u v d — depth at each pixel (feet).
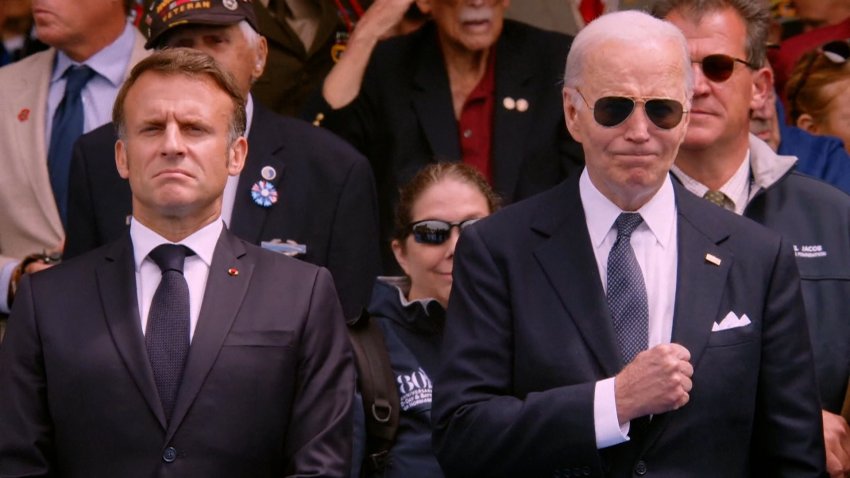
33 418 45.60
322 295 47.73
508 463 44.16
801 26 75.92
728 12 57.26
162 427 44.91
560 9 71.26
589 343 44.60
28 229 67.36
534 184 66.64
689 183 58.39
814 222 56.80
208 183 47.06
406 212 57.93
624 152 44.55
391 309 56.95
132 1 70.95
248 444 45.37
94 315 46.21
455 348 45.98
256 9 71.92
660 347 42.70
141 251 47.44
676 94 44.65
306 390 46.57
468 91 67.51
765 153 58.08
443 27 67.31
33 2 68.39
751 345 44.83
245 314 46.57
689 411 44.09
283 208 59.93
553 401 43.57
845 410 53.98
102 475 44.80
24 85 69.00
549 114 67.31
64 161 67.77
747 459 45.34
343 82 68.28
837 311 55.47
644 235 46.14
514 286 45.73
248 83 61.46
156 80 47.32
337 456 46.24
